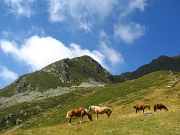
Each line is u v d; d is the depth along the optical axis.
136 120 24.91
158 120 23.61
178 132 18.62
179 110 28.91
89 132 20.34
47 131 22.08
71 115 26.77
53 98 131.25
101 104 61.69
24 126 78.56
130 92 66.56
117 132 19.75
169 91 52.28
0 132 85.50
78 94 135.75
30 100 143.50
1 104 144.88
